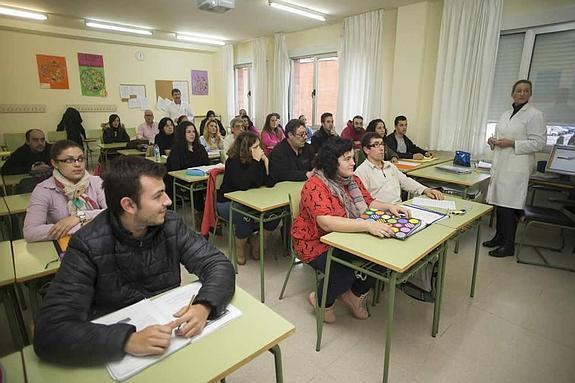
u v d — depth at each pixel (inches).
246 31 251.0
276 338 36.3
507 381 63.9
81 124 267.3
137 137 243.8
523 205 113.2
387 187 95.0
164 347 32.9
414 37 177.0
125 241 41.1
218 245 125.8
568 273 105.3
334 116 242.1
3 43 236.1
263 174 111.9
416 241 63.1
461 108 165.2
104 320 37.3
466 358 69.7
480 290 95.7
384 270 63.9
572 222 102.2
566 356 70.5
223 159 168.2
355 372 65.9
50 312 34.4
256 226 106.0
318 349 71.6
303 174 119.4
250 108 313.3
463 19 157.9
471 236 134.9
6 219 93.4
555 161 123.8
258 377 64.4
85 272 38.4
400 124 168.6
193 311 37.1
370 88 202.4
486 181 131.1
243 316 39.7
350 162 74.1
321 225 70.2
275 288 97.0
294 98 268.8
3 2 180.2
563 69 140.8
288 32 253.8
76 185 71.7
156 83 305.6
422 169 136.9
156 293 45.3
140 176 37.9
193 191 127.6
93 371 31.5
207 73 335.0
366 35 199.3
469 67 160.6
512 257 116.0
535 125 108.4
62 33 246.2
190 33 259.8
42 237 62.2
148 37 277.7
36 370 31.8
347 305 84.4
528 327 79.9
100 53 274.4
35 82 251.1
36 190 69.6
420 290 83.9
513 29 149.3
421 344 73.8
